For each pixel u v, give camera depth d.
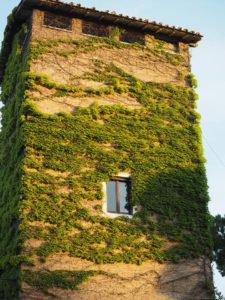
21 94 19.67
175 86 21.61
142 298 17.23
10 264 16.97
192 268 18.36
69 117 19.25
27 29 21.50
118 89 20.55
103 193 18.42
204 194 19.89
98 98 20.12
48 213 17.45
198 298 17.94
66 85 19.89
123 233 18.06
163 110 20.83
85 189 18.30
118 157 19.22
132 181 19.05
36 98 19.25
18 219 17.33
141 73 21.33
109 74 20.75
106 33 21.86
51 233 17.20
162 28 22.28
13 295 16.45
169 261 18.19
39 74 19.62
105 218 18.05
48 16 21.22
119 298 16.98
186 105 21.38
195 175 20.11
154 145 20.00
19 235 16.92
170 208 19.11
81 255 17.20
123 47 21.58
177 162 20.03
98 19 21.72
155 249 18.19
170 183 19.55
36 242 16.92
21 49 22.12
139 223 18.41
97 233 17.72
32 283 16.28
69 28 21.25
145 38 22.33
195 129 20.91
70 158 18.56
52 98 19.48
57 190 17.94
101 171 18.77
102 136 19.33
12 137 19.88
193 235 18.98
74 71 20.28
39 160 18.22
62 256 17.00
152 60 21.84
